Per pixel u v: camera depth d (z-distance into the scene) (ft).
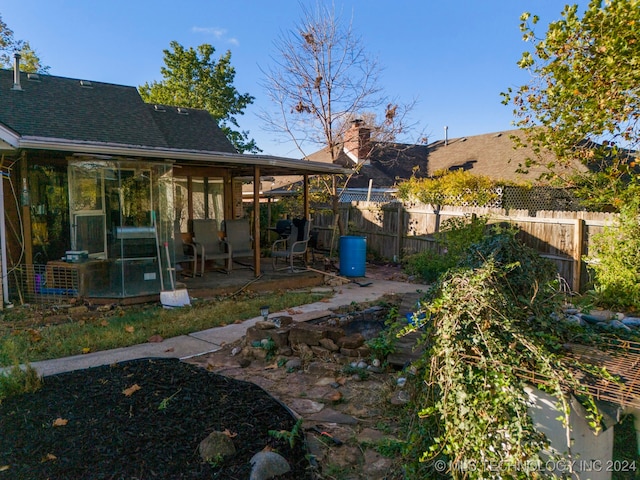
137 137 30.42
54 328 16.79
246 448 8.20
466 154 58.49
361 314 18.60
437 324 6.45
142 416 9.37
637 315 16.80
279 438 8.55
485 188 35.53
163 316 18.78
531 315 7.07
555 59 17.62
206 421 9.19
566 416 5.49
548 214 24.58
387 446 8.36
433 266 27.63
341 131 45.14
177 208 33.35
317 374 12.37
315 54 42.04
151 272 21.33
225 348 14.98
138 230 21.07
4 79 30.94
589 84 16.61
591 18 16.08
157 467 7.62
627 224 18.60
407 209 36.04
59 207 24.72
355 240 29.66
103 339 15.60
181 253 26.96
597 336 7.56
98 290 20.97
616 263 18.34
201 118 41.32
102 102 33.09
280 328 14.73
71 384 11.12
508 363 5.92
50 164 24.27
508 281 7.00
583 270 22.85
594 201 20.34
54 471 7.48
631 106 16.53
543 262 7.61
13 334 16.05
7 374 11.16
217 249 28.89
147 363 12.78
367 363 12.91
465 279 6.40
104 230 20.94
